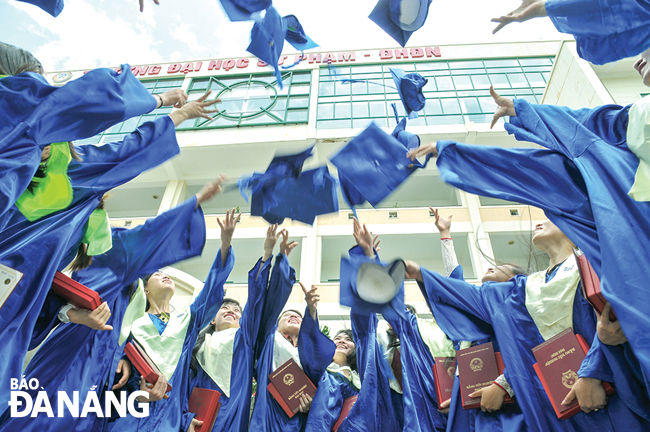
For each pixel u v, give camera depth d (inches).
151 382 194.4
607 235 131.9
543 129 159.3
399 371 215.0
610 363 141.6
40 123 128.5
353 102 646.5
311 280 505.0
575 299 164.6
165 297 241.1
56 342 179.0
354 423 191.2
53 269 138.9
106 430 183.2
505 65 675.4
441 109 629.3
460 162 161.0
